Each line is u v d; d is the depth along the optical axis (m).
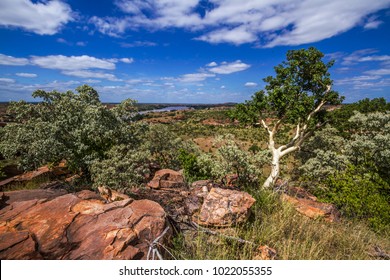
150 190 6.51
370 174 9.43
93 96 9.22
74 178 7.53
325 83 13.49
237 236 4.19
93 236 3.50
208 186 6.64
